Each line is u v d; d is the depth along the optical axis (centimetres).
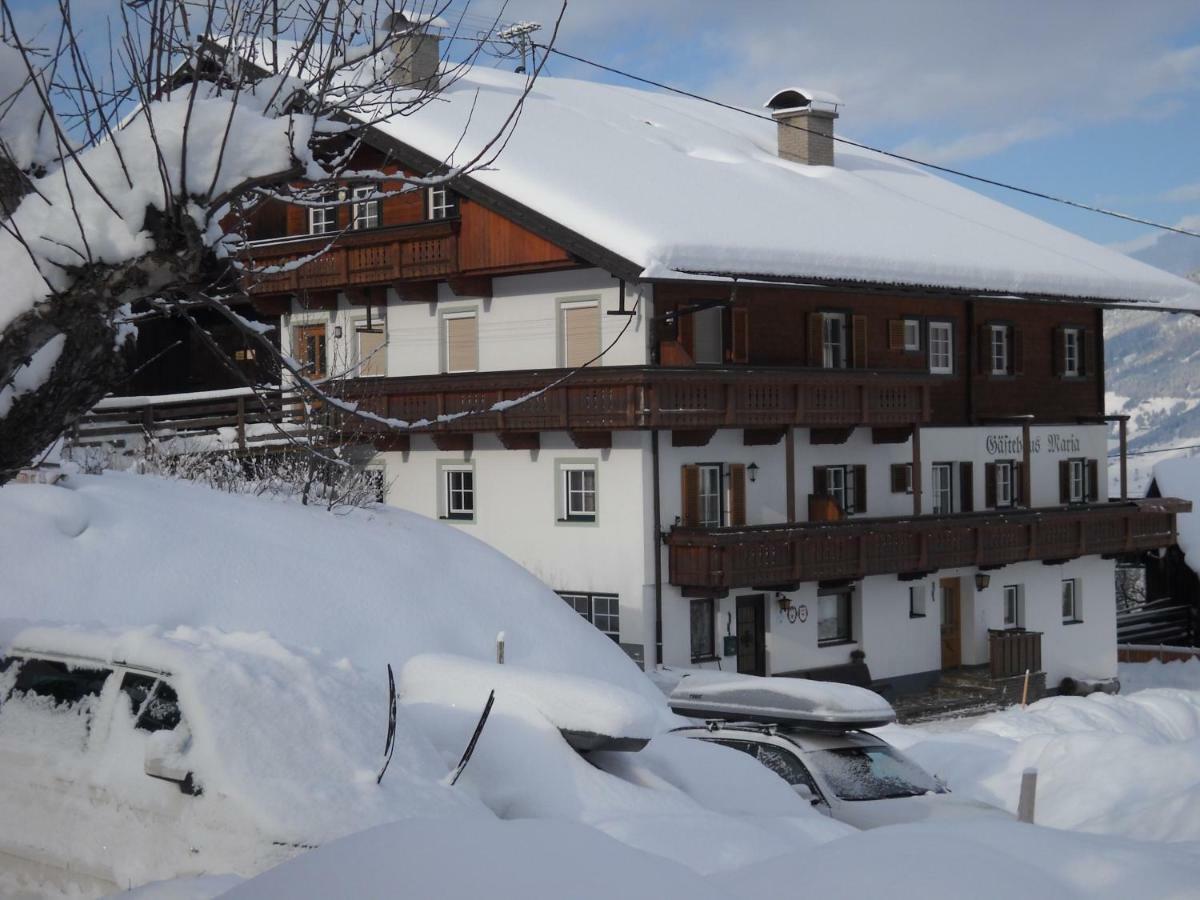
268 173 737
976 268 3506
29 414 752
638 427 2767
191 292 831
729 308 3031
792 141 4000
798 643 3133
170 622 1752
